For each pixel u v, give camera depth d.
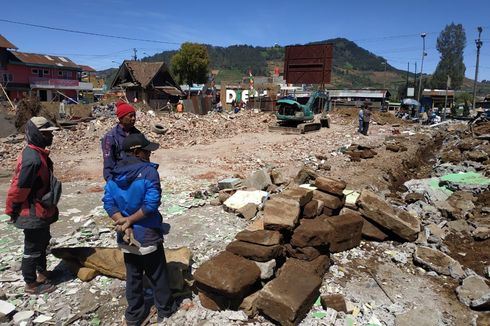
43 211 4.07
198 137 18.23
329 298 4.30
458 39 96.88
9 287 4.43
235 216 6.85
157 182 3.51
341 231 5.65
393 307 4.38
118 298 4.34
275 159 13.38
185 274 4.62
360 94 54.69
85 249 4.81
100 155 13.91
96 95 63.69
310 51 27.47
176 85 48.56
